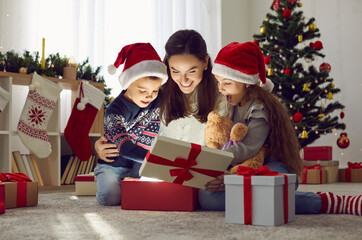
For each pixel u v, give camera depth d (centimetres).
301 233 139
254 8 622
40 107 325
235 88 200
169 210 191
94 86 371
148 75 207
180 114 227
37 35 388
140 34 468
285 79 423
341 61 545
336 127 446
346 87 541
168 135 237
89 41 410
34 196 219
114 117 216
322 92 443
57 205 224
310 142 455
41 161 356
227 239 130
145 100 214
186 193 189
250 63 197
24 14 389
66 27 400
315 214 182
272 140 195
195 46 206
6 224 161
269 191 151
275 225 151
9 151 317
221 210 192
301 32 441
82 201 246
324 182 416
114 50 446
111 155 234
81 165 367
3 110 321
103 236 137
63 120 389
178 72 209
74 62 363
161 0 485
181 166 176
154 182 194
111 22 445
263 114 194
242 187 156
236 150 185
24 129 319
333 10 553
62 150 386
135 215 180
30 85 322
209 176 181
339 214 181
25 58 338
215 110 221
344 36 545
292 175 164
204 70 221
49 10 395
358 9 539
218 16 569
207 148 174
